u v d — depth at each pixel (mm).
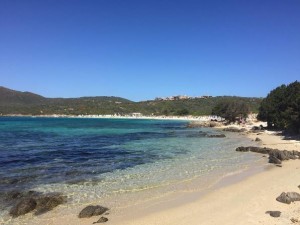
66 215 17656
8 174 27938
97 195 21516
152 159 36781
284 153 35781
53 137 68062
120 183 24828
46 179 26109
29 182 25047
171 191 22516
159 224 16031
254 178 26109
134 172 29125
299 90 70438
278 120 73562
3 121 170000
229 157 37875
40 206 18859
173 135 73250
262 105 86312
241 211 17641
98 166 32219
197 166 32062
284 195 19594
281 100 74875
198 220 16469
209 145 51375
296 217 16406
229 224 15719
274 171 28922
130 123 148250
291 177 26062
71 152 42906
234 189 22641
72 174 28156
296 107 59562
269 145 49438
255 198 20109
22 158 37312
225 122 119562
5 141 58250
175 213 17703
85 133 80812
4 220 16922
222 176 27203
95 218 17156
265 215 16812
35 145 51594
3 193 21797
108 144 53562
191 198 20672
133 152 43000
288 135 64438
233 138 64000
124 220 16688
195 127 107438
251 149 42969
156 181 25484
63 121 174375
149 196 21281
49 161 35312
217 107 133500
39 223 16484
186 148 47406
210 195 21266
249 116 134500
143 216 17297
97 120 193500
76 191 22500
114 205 19359
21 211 17828
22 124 133000
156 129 98625
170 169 30516
